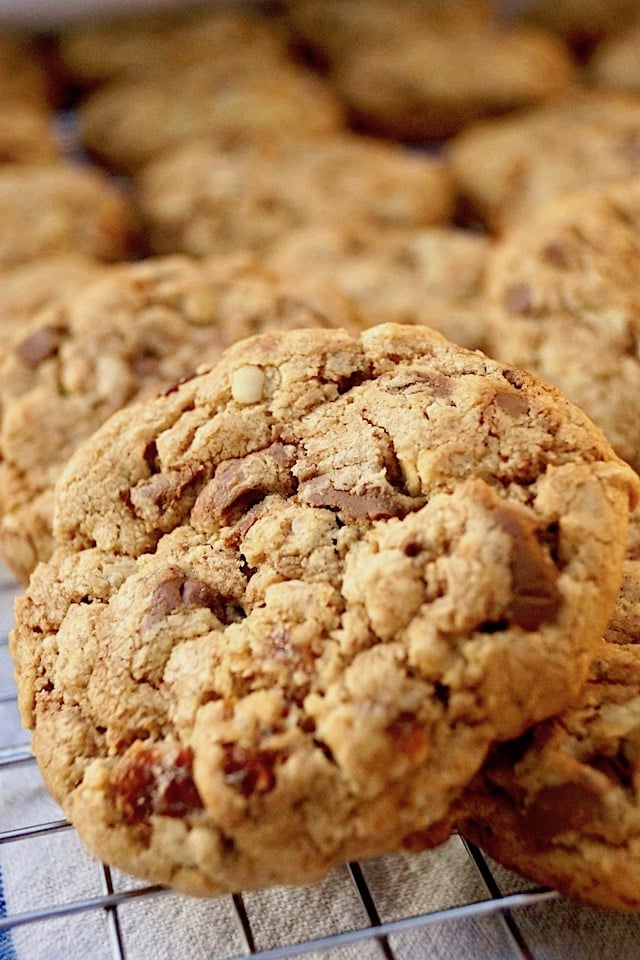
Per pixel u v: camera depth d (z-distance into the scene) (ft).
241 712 0.83
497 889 0.88
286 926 0.88
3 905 0.90
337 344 0.93
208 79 1.68
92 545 0.92
